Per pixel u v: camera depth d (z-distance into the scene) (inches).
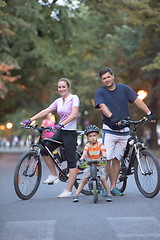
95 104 592.4
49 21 1927.9
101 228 406.3
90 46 2290.8
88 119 3257.9
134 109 1915.6
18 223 435.5
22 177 582.2
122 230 397.1
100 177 557.0
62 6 1814.7
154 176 566.6
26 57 2080.5
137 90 2319.1
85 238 372.2
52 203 549.6
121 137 596.7
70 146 599.8
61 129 603.8
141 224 419.2
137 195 599.8
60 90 609.6
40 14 1704.0
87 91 2672.2
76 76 2479.1
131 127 1771.7
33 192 594.9
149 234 381.4
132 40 2321.6
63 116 613.3
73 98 607.8
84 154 559.8
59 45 2180.1
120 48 2364.7
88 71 2615.7
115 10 1770.4
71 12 1898.4
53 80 2448.3
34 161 596.4
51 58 2090.3
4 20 1530.5
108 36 2352.4
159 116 2262.6
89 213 478.0
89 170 556.1
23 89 2402.8
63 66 2102.6
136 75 2356.1
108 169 607.8
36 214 479.5
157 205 517.0
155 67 1652.3
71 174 601.9
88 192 620.4
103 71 594.2
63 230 402.3
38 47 2075.5
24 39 2039.9
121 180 610.2
